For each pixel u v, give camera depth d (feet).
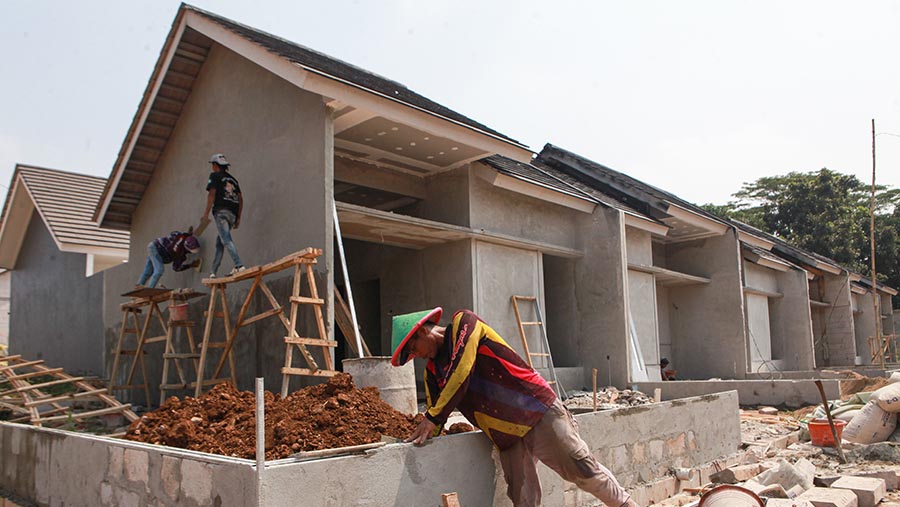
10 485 19.36
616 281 46.85
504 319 41.55
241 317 29.53
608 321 47.03
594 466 13.30
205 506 11.57
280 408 16.24
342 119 31.83
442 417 12.96
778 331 76.02
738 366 60.59
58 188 56.29
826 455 26.30
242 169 35.06
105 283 46.73
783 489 18.28
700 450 23.25
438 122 32.96
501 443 13.69
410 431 16.11
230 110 36.47
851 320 87.35
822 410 33.53
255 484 10.45
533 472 13.88
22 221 58.75
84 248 50.14
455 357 13.01
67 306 52.11
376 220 34.63
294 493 10.85
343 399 16.17
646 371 52.34
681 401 22.48
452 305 40.29
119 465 14.11
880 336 69.67
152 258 35.91
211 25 34.45
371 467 12.06
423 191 41.88
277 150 32.89
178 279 39.34
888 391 28.25
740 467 22.63
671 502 19.07
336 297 30.45
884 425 28.14
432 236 39.06
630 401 41.04
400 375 21.91
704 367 62.54
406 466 12.64
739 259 61.82
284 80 32.99
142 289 33.58
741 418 36.76
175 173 40.47
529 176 44.96
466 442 13.91
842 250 124.06
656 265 63.87
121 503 13.96
